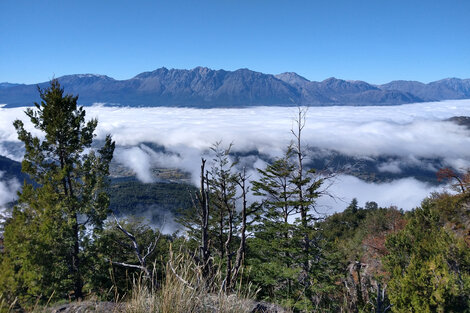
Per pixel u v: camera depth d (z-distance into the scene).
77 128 19.91
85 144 20.09
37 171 19.25
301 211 20.66
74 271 17.16
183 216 18.75
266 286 11.25
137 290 2.75
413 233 22.64
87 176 19.70
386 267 20.94
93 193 19.59
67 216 18.64
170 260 2.85
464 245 15.09
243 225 4.23
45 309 3.49
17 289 13.62
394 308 12.44
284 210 20.88
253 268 12.63
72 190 20.05
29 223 17.86
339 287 10.21
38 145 18.80
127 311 2.62
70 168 19.19
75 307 3.47
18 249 16.42
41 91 18.92
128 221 18.42
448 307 11.58
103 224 19.39
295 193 20.77
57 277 16.00
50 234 16.64
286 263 16.27
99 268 17.02
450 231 23.25
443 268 12.46
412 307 12.12
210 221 15.81
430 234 21.88
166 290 2.61
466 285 12.12
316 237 18.19
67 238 17.20
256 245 16.77
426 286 12.07
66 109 19.28
